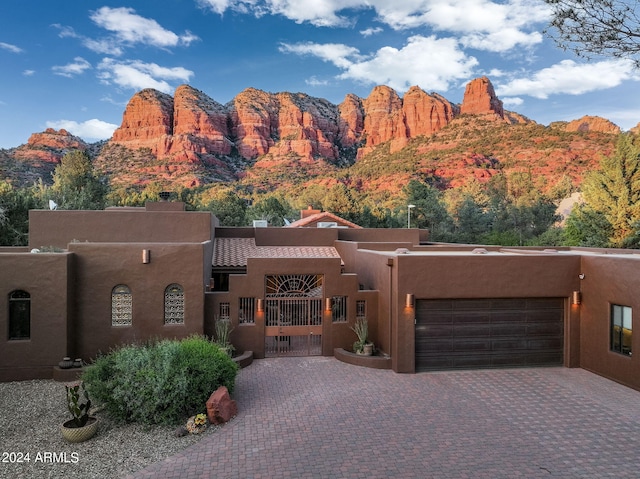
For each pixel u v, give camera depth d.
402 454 9.16
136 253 14.66
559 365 15.47
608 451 9.33
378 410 11.45
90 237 18.50
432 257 14.71
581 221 36.91
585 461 8.91
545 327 15.45
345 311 16.67
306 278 16.58
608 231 35.00
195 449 9.34
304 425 10.53
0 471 8.38
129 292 14.69
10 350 13.42
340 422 10.70
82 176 53.78
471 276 14.89
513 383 13.61
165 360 10.73
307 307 16.41
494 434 10.09
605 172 35.88
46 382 13.32
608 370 13.98
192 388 10.71
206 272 17.08
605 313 14.16
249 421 10.75
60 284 13.66
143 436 9.93
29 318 13.67
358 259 19.73
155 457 8.99
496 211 68.31
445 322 14.96
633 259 13.02
